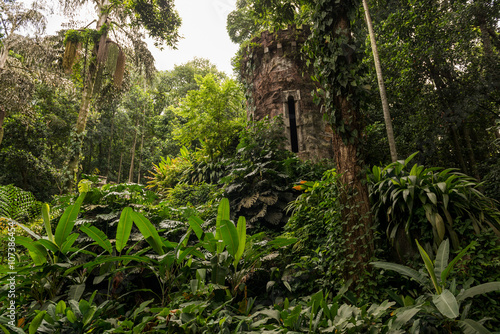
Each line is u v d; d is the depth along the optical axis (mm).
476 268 3135
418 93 8055
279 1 6477
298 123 9078
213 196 7059
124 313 3566
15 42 10664
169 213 5242
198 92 9250
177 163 12078
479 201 3867
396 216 3863
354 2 4125
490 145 9508
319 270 3898
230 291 3646
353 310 2588
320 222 4324
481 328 2158
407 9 8102
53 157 16562
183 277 3551
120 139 24734
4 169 13484
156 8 11648
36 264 3264
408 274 2836
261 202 6117
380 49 7992
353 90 3988
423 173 3984
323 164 7859
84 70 10969
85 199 4777
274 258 4230
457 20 7332
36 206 4793
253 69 9898
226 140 9219
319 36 4188
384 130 8352
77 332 2521
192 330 2506
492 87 7426
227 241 3271
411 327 2473
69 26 10984
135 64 12227
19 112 12578
